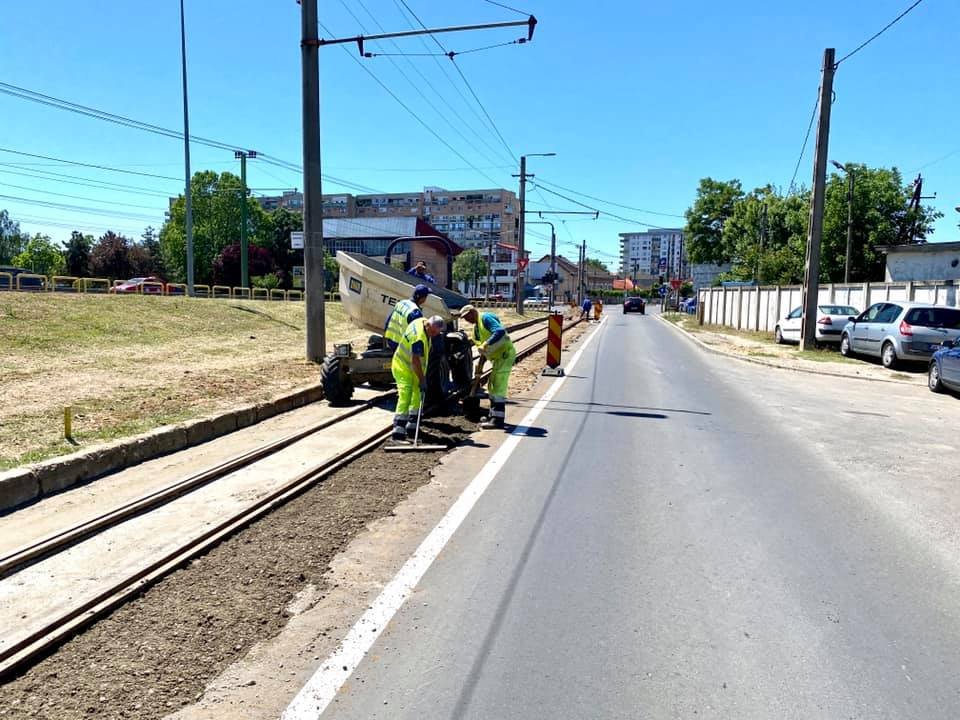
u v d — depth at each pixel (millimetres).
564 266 129875
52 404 8703
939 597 4316
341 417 9477
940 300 19406
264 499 5855
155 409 8734
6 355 12328
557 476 6906
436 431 8836
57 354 13086
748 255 48469
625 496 6289
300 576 4492
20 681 3295
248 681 3324
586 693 3270
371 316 10711
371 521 5531
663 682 3367
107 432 7340
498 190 125750
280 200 139000
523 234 42250
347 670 3434
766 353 20672
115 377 11039
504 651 3633
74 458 6180
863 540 5266
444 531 5324
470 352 11141
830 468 7406
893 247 31062
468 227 127562
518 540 5176
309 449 7688
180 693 3223
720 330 34219
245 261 46719
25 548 4598
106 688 3250
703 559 4867
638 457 7754
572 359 19234
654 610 4102
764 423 9953
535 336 28047
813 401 12102
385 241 86312
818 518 5758
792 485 6730
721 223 72938
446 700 3203
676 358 20000
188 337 17719
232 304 24828
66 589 4172
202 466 6797
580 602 4191
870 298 22922
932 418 10523
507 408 10828
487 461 7461
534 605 4148
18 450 6520
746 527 5520
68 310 17406
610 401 11695
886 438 8992
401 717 3074
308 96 13430
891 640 3793
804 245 41656
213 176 72688
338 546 5000
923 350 16188
